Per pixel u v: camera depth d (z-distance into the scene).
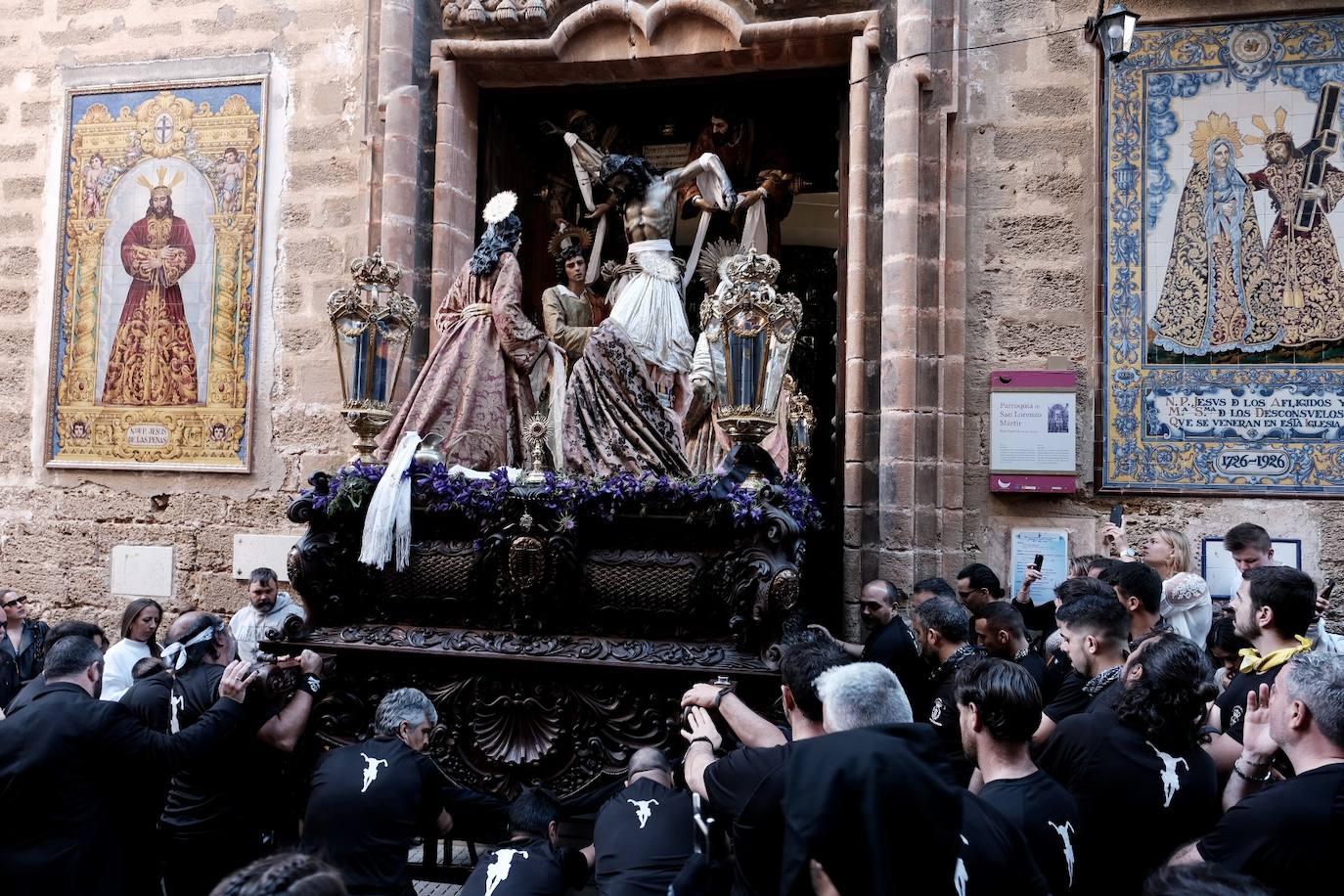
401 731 4.74
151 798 4.44
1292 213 7.55
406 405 6.60
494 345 6.79
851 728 2.94
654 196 7.71
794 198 9.88
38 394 9.69
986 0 8.23
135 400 9.47
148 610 6.96
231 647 5.38
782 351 5.77
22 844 4.12
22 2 9.98
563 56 8.93
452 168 8.93
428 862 5.90
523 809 4.52
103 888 4.19
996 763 3.43
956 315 7.98
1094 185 7.92
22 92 9.93
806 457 8.72
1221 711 4.49
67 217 9.69
